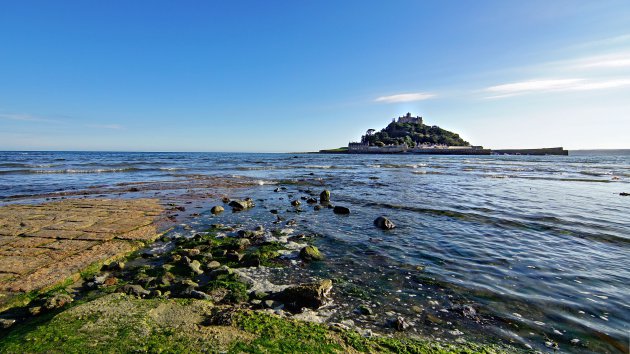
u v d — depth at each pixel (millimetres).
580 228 12750
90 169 42750
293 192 23625
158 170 45406
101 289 7012
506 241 10984
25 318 5742
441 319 5938
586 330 5613
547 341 5293
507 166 63594
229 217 14734
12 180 30344
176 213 15203
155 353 4281
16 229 11469
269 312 6008
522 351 5027
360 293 6992
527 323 5828
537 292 7082
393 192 23688
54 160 68188
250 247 10320
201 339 4664
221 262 8945
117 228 11891
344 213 15742
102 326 4977
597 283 7562
